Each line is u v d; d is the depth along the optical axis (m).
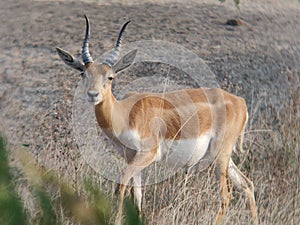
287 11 72.19
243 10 68.62
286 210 22.36
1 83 38.47
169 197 21.58
